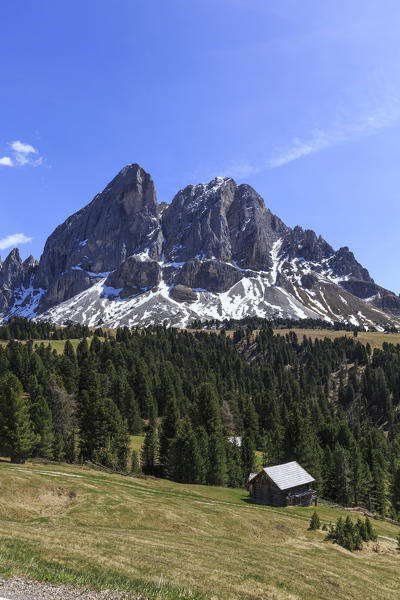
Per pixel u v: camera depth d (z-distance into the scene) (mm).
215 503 54938
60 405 86812
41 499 43406
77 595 13969
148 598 14945
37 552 19672
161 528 40750
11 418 61281
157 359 176375
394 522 65938
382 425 154625
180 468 70750
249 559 29188
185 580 20094
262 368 194375
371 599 25922
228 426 117500
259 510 54188
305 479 63250
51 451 74188
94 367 134125
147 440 83000
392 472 94375
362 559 38844
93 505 43594
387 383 171125
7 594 12922
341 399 171375
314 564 32219
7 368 124625
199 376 161875
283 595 22000
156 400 127438
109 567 19359
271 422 124750
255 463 84375
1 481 44250
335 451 82625
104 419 84438
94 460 77125
